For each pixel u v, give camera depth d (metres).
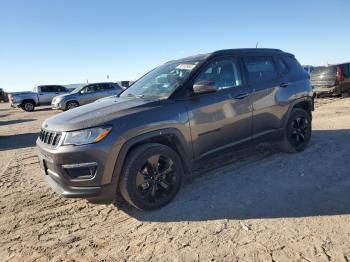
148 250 3.12
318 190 4.10
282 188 4.24
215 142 4.41
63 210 4.21
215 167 5.21
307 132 5.75
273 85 5.14
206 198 4.12
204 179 4.77
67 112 4.23
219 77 4.56
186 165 4.18
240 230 3.31
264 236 3.16
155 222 3.64
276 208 3.71
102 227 3.67
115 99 4.61
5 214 4.21
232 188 4.37
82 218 3.95
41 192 4.93
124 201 4.29
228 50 4.81
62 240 3.46
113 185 3.62
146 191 3.84
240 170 5.01
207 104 4.27
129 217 3.84
